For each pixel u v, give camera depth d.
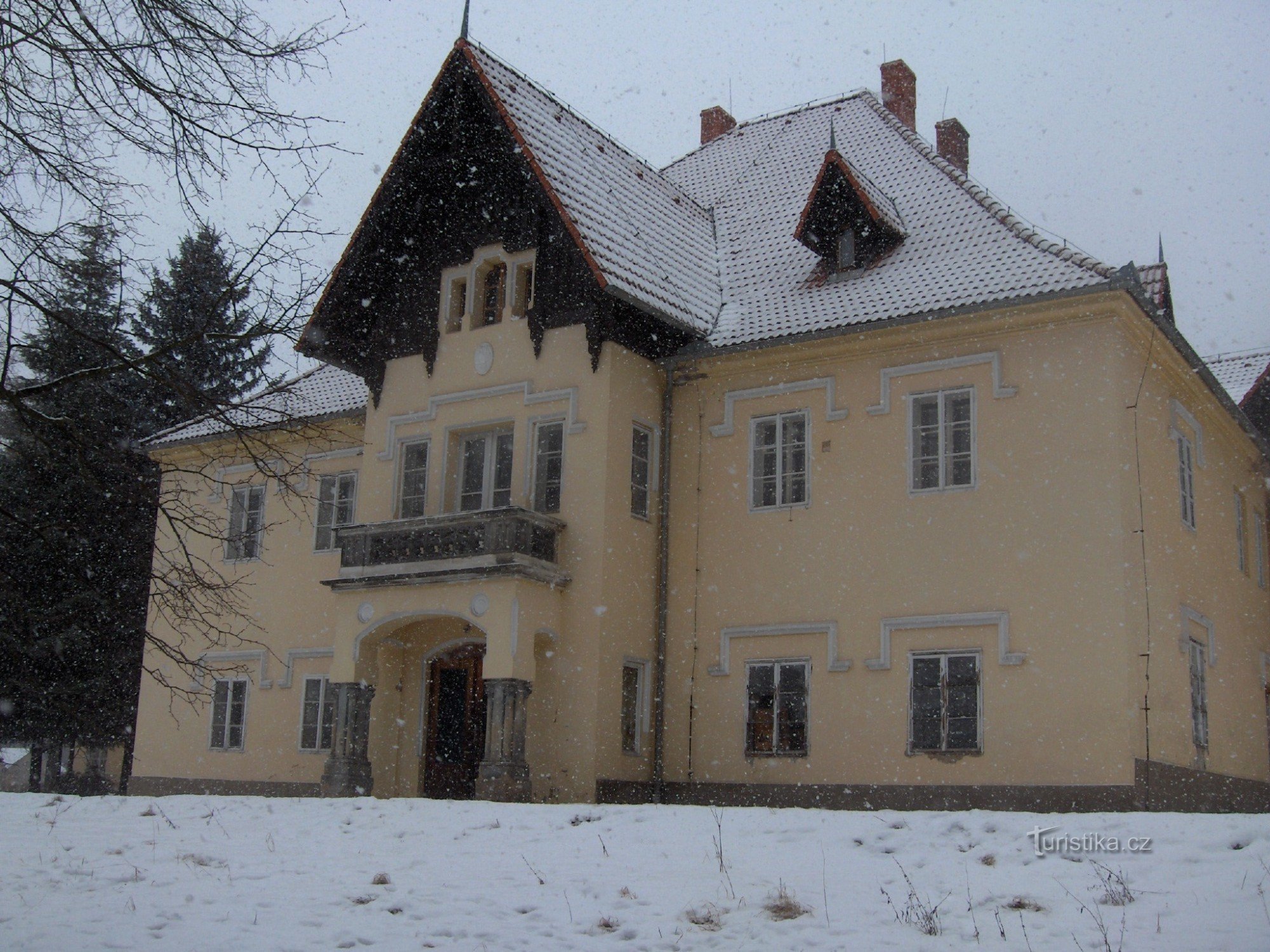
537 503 20.23
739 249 23.27
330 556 23.86
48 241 9.46
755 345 19.70
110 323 10.11
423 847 11.97
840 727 18.41
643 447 20.62
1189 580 19.23
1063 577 17.08
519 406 20.59
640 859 10.92
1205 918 8.29
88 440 9.96
